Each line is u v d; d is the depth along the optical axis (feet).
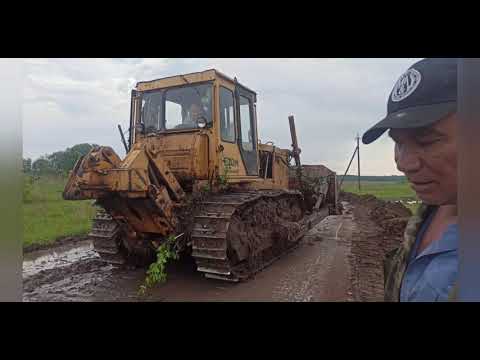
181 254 21.42
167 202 14.73
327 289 15.23
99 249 18.35
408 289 4.12
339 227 34.78
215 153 17.30
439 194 3.78
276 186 26.91
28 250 23.68
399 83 4.13
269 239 19.93
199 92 17.84
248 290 15.28
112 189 13.50
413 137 3.88
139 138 18.99
